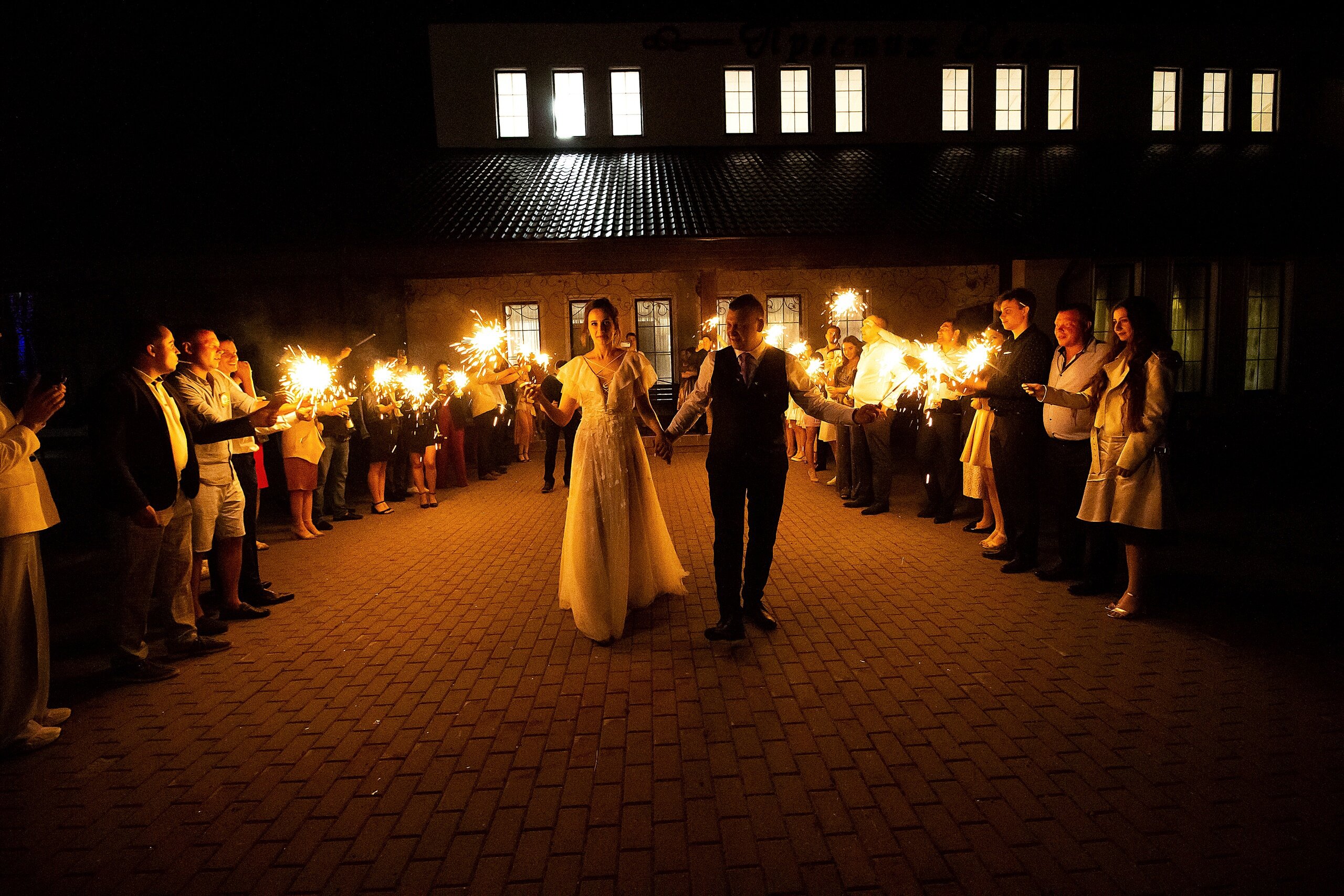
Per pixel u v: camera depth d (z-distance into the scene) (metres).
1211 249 13.92
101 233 13.41
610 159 17.81
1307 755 3.14
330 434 8.68
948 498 7.85
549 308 17.38
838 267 13.82
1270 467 11.06
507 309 17.38
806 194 15.09
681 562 6.68
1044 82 18.64
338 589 6.07
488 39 18.14
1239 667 4.02
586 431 4.77
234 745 3.50
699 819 2.82
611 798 2.98
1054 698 3.71
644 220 13.66
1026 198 14.73
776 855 2.60
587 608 4.62
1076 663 4.12
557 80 18.41
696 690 3.95
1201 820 2.73
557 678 4.16
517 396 14.33
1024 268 15.70
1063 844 2.62
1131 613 4.78
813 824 2.77
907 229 13.42
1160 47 18.44
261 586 5.68
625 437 4.87
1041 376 5.68
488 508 9.67
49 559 7.49
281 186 15.77
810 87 18.59
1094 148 18.34
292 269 13.36
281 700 3.98
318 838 2.77
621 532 4.69
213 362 4.98
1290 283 16.11
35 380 3.56
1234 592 5.28
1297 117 18.67
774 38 18.28
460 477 11.36
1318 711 3.52
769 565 4.79
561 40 18.19
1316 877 2.42
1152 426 4.48
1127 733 3.36
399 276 13.48
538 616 5.29
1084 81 18.56
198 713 3.84
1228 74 18.62
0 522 3.39
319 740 3.53
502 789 3.06
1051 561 6.38
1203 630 4.57
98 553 7.73
